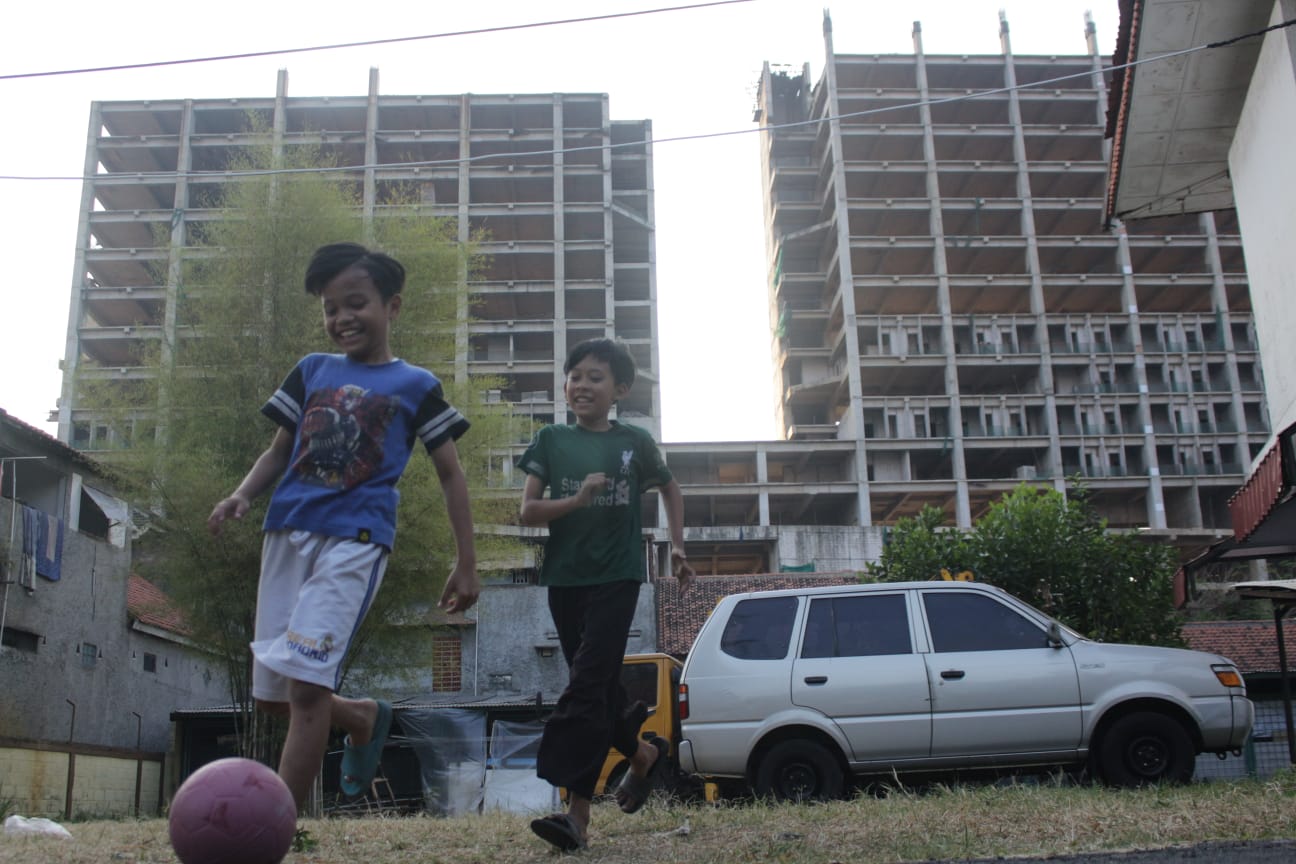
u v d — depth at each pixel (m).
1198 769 14.59
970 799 5.48
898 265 60.88
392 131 59.28
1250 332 58.94
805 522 57.81
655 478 4.10
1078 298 59.97
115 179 55.69
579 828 3.68
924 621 7.66
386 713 3.20
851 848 3.67
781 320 61.91
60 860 3.69
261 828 2.29
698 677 7.77
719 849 3.72
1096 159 62.06
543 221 59.91
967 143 61.44
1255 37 11.10
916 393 60.25
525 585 25.55
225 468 14.45
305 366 3.22
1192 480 55.22
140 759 19.83
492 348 57.72
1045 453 56.56
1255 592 10.66
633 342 57.19
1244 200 11.81
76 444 46.44
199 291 16.00
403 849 4.00
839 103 61.12
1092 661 7.36
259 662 2.82
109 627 20.30
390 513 3.00
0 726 16.42
